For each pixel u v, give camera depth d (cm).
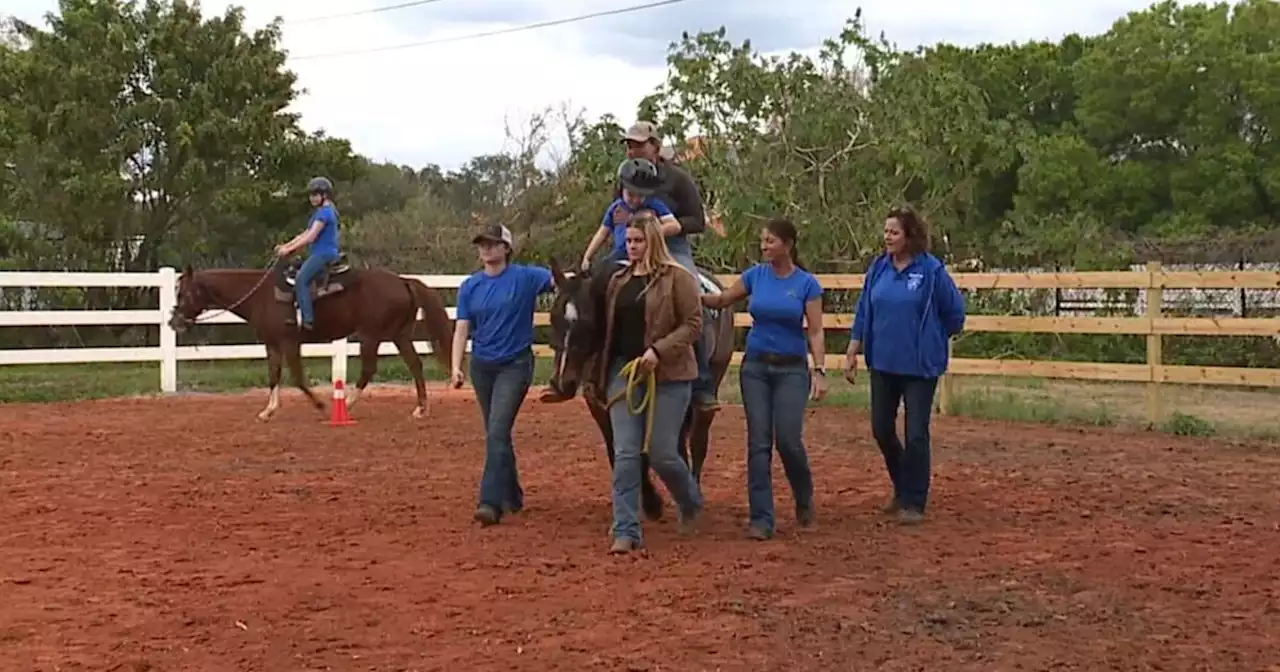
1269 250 2022
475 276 837
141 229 2495
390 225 2912
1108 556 736
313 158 2595
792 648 554
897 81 2348
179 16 2539
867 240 2200
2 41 3073
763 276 795
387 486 977
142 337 2452
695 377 752
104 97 2447
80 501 905
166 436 1273
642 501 838
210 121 2467
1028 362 1448
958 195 2409
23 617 596
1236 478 1029
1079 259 2184
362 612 608
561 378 739
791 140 2317
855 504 912
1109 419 1416
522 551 745
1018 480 1016
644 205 805
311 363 2211
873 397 852
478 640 563
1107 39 4322
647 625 587
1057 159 3988
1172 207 4009
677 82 2328
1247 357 1786
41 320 1666
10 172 2441
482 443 1234
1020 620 599
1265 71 3875
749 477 792
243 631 576
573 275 762
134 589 651
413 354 1470
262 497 926
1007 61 4659
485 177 4388
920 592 652
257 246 2619
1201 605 626
